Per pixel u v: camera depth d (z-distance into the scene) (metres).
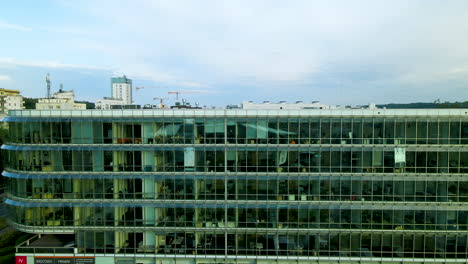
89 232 35.81
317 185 34.78
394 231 34.31
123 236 36.00
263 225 35.06
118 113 35.03
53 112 35.19
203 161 35.12
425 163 34.06
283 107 43.56
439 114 33.69
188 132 35.00
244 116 34.69
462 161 33.97
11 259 39.50
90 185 35.44
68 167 35.38
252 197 35.12
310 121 34.47
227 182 35.16
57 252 35.75
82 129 35.22
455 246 34.16
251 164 34.97
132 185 35.38
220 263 35.38
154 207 35.50
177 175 35.19
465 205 34.06
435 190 34.09
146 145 35.09
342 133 34.44
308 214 34.78
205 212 35.31
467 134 33.75
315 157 34.66
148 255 35.66
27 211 35.44
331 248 34.88
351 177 34.34
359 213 34.53
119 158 35.47
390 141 34.12
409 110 33.81
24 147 35.19
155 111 34.88
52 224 35.50
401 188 34.31
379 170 34.34
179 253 35.62
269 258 35.00
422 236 34.38
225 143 34.88
